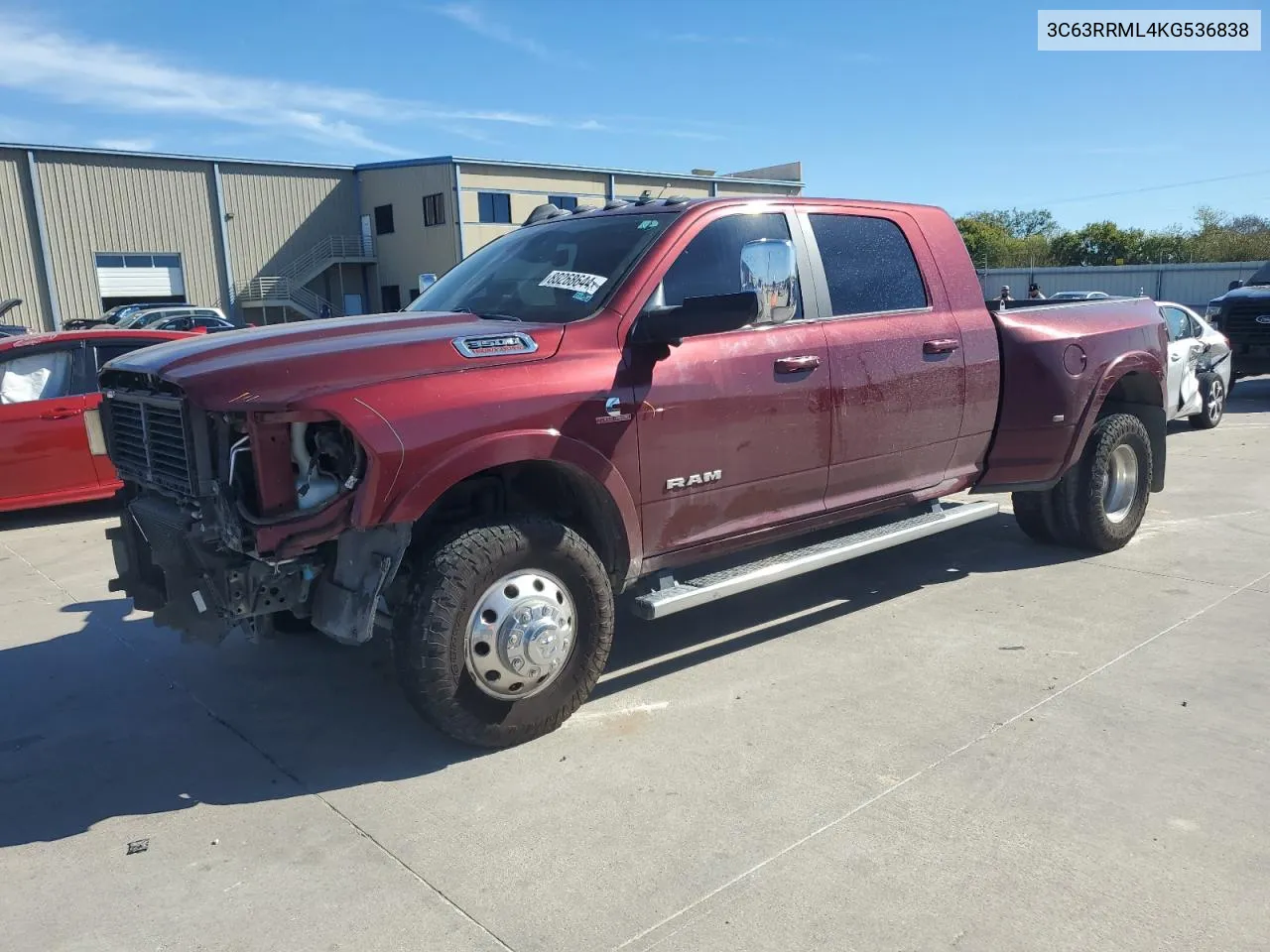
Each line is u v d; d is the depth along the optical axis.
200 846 3.06
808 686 4.16
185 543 3.42
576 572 3.63
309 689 4.34
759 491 4.27
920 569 5.92
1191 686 4.04
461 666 3.42
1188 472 9.02
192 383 3.19
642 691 4.18
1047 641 4.62
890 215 5.01
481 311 4.18
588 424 3.61
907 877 2.77
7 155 38.16
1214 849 2.87
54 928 2.66
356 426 3.12
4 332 19.34
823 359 4.40
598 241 4.23
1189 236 64.56
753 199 4.41
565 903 2.70
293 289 45.25
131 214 41.06
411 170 45.12
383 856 2.97
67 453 7.85
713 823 3.09
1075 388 5.45
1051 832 2.98
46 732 3.95
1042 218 91.62
